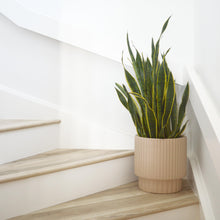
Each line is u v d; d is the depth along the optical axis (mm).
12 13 1750
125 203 1300
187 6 1715
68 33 1731
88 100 1824
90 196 1407
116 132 1794
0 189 1130
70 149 1751
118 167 1559
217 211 1170
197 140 1536
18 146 1465
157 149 1374
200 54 1497
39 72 1828
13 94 1791
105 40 1719
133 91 1473
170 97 1379
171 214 1276
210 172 1275
